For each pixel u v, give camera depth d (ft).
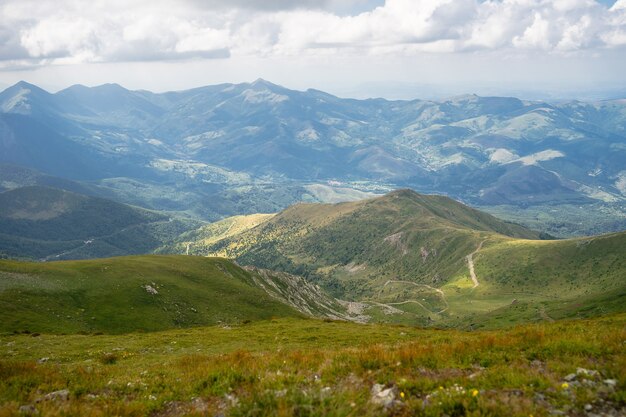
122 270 390.42
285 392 43.27
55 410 44.83
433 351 57.67
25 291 285.64
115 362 106.11
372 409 38.17
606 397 39.27
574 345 53.52
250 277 634.43
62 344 157.69
